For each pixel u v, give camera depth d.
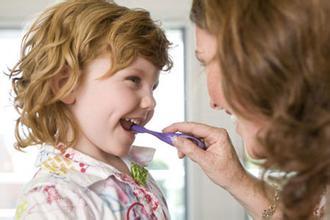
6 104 1.37
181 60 1.42
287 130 0.45
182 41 1.43
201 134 0.78
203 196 1.42
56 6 0.82
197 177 1.42
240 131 0.57
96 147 0.81
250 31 0.46
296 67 0.45
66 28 0.78
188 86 1.41
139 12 0.82
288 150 0.45
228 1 0.50
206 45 0.55
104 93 0.76
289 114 0.45
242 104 0.49
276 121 0.46
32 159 1.39
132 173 0.85
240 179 0.75
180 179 1.44
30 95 0.78
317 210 0.53
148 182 0.89
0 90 1.37
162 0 1.41
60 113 0.78
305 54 0.44
